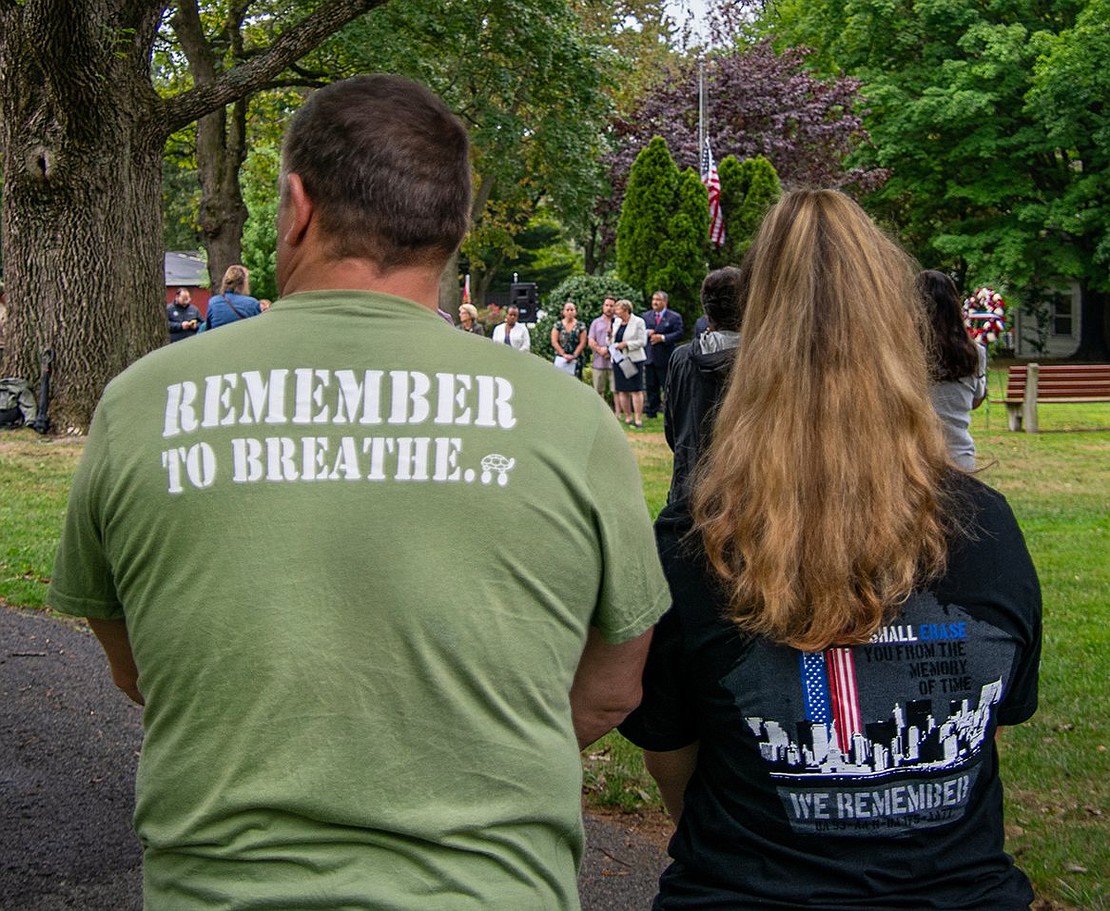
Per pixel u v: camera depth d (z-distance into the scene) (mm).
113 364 13992
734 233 21844
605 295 21047
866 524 1513
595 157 29859
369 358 1485
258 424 1451
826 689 1542
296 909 1330
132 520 1456
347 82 1615
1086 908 3451
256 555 1405
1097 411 20844
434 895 1352
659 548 1651
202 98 13984
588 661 1604
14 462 11984
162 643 1423
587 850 3912
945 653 1544
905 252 1847
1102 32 31484
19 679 5430
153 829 1429
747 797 1587
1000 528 1596
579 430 1510
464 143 1638
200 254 56719
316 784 1360
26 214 13820
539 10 25203
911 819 1555
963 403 4551
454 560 1415
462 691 1405
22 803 4203
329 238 1550
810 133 29953
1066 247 35750
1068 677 5637
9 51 13383
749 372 1634
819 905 1524
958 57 35969
